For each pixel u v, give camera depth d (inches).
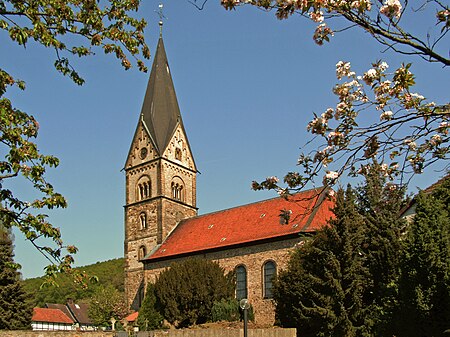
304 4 328.5
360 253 1577.3
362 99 377.7
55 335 1309.1
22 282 2078.0
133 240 2908.5
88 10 464.1
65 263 456.1
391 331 1053.2
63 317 4116.6
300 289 1610.5
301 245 1654.8
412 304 947.3
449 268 916.6
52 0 447.8
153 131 2982.3
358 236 1571.1
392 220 1573.6
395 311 1024.2
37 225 443.2
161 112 3036.4
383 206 463.5
